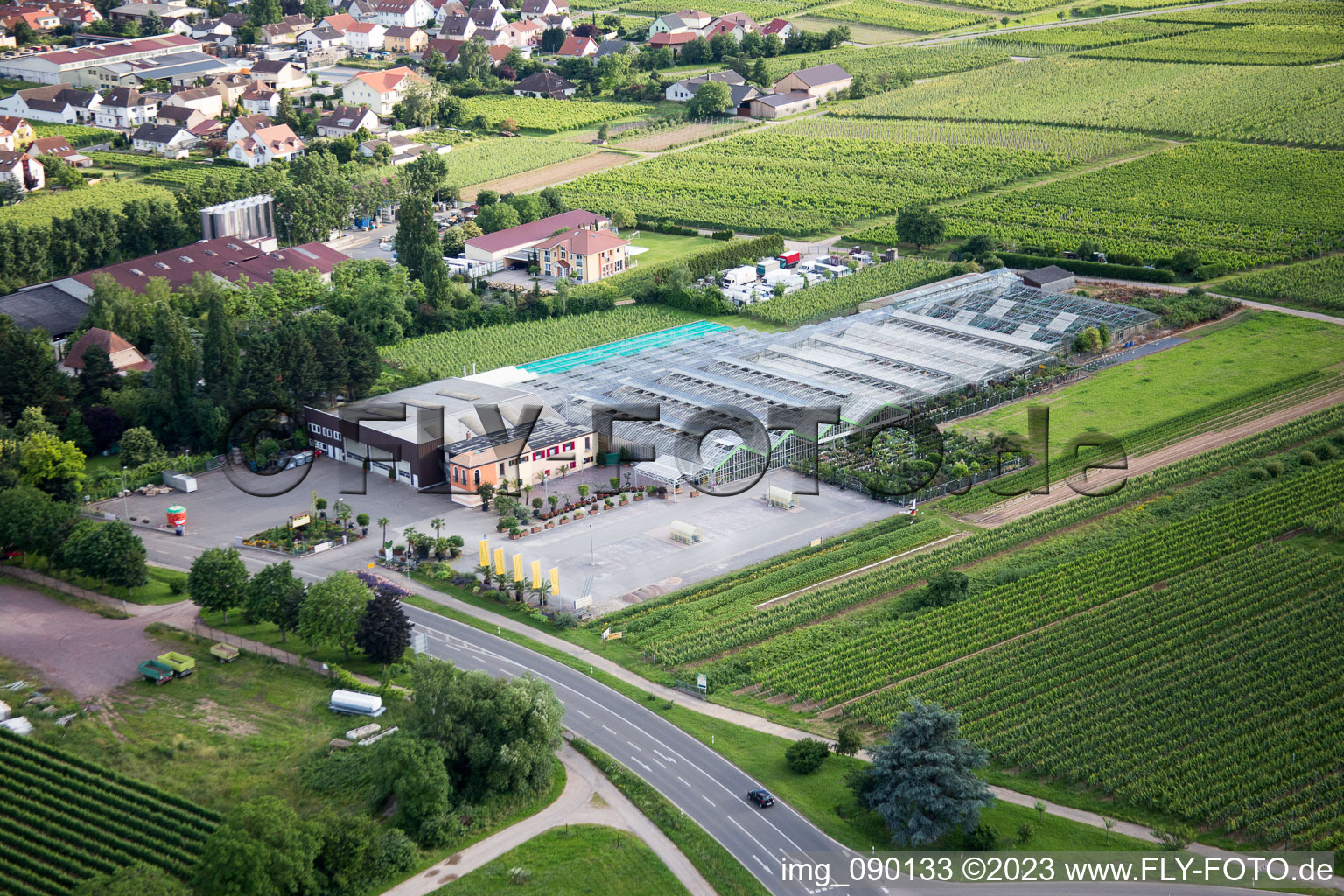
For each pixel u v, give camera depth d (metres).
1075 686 157.75
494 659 164.50
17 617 172.88
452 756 136.75
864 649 167.00
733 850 129.50
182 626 172.25
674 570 188.38
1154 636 168.38
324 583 163.00
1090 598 178.00
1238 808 135.00
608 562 190.50
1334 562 184.50
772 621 173.75
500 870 127.19
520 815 136.00
